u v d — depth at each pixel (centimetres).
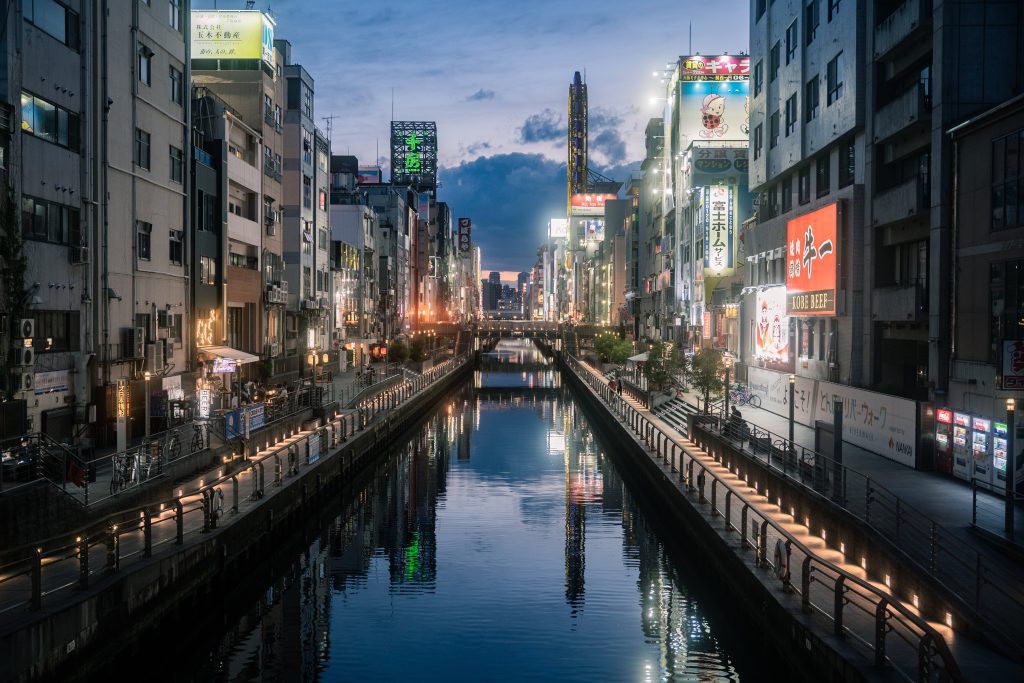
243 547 2662
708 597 2594
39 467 2364
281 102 6594
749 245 5481
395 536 3566
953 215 2819
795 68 4525
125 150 3775
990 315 2584
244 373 5628
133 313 3859
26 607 1642
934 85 2948
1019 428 2394
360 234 9600
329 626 2431
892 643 1572
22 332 2697
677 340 8312
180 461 3089
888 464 3102
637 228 12381
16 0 2875
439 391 9481
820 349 4216
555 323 18875
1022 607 1627
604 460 5597
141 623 1967
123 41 3753
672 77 8675
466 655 2200
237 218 5475
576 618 2486
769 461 3100
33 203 3038
